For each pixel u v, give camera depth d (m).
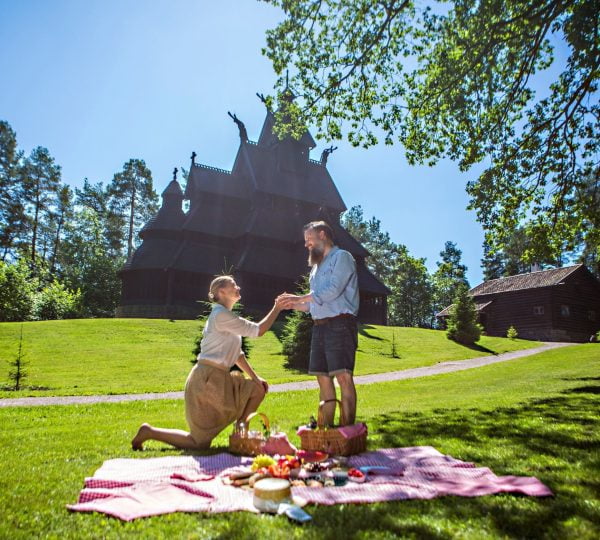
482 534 2.47
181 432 4.99
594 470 3.75
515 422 6.38
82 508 2.92
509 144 13.84
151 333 28.78
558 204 13.63
